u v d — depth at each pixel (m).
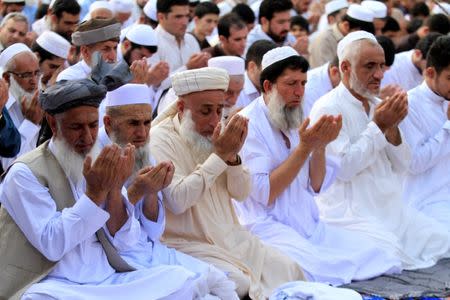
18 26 12.34
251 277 8.30
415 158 10.32
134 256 7.54
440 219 10.33
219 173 8.15
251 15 15.93
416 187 10.59
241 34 13.29
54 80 11.29
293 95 9.15
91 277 7.12
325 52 15.27
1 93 8.62
